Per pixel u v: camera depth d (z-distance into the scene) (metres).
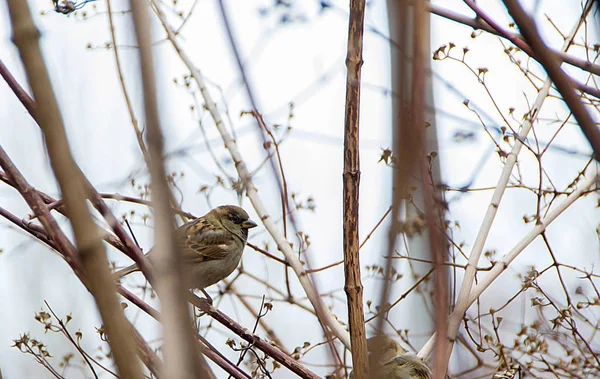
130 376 2.85
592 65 7.40
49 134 2.97
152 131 2.96
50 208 5.62
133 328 3.40
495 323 8.13
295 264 7.72
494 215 7.27
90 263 2.93
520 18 3.25
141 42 2.94
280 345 9.48
